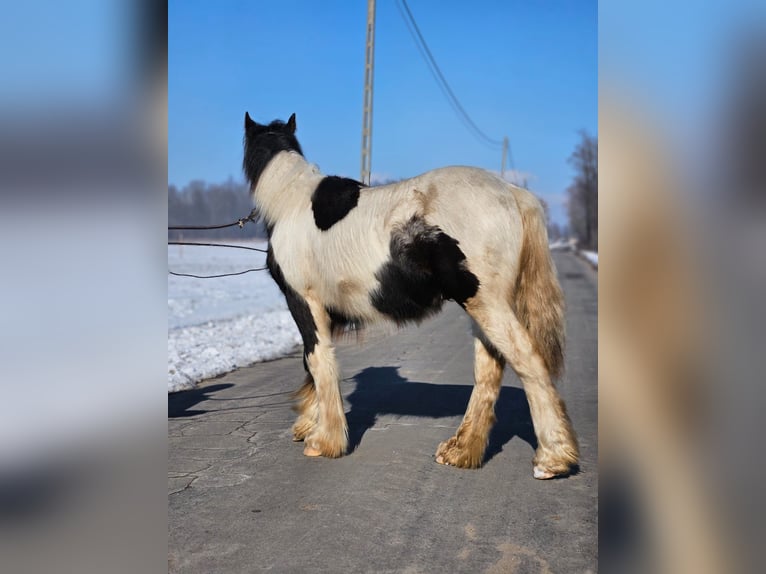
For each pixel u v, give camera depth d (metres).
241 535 3.85
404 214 4.72
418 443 5.79
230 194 95.69
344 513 4.19
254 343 11.71
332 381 5.48
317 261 5.29
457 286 4.57
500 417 6.73
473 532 3.87
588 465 5.12
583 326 14.18
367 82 18.02
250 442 5.85
